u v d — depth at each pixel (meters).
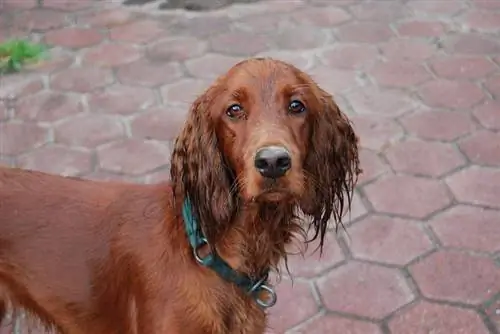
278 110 2.41
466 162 3.48
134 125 3.67
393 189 3.37
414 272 3.12
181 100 3.79
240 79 2.42
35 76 3.93
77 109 3.75
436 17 4.27
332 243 3.19
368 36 4.14
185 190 2.49
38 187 2.62
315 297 3.05
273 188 2.36
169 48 4.09
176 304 2.52
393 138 3.58
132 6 4.40
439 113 3.69
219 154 2.45
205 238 2.49
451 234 3.22
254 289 2.56
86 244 2.59
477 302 3.04
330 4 4.39
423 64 3.96
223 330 2.55
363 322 2.99
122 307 2.59
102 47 4.11
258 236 2.52
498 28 4.18
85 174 3.46
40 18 4.32
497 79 3.86
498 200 3.33
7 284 2.63
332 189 2.52
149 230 2.55
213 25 4.25
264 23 4.25
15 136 3.62
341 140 2.50
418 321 2.99
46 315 2.64
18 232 2.60
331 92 3.82
